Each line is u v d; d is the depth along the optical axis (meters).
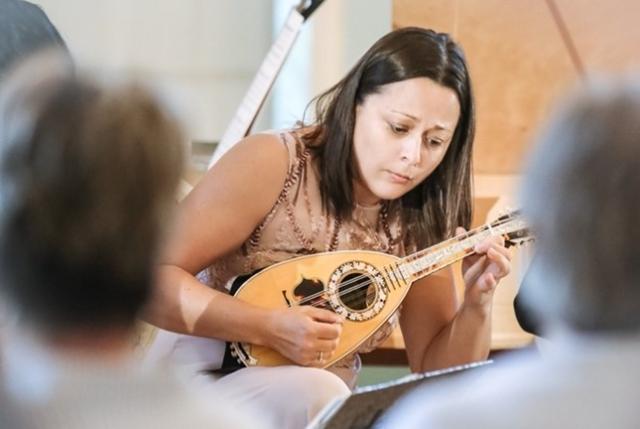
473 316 5.43
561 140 2.82
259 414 4.77
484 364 3.38
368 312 5.23
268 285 5.22
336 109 5.26
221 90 9.11
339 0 8.45
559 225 2.80
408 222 5.50
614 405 2.79
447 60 5.18
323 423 3.38
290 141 5.29
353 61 8.55
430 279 5.62
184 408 2.75
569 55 8.29
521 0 8.26
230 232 5.14
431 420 2.92
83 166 2.61
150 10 9.12
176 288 5.01
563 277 2.81
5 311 2.70
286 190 5.25
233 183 5.15
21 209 2.62
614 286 2.77
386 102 5.14
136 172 2.64
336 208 5.29
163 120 2.69
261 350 5.12
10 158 2.63
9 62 5.26
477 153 8.24
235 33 9.16
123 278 2.66
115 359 2.74
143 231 2.66
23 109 2.66
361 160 5.21
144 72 2.78
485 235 5.32
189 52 9.16
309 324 4.98
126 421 2.69
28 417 2.67
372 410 3.35
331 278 5.25
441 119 5.16
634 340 2.82
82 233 2.62
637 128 2.76
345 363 5.37
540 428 2.80
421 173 5.20
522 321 4.81
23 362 2.72
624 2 8.23
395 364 7.81
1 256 2.65
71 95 2.67
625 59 8.27
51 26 5.59
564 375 2.85
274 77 6.50
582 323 2.83
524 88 8.29
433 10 8.30
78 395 2.68
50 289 2.66
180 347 5.28
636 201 2.74
